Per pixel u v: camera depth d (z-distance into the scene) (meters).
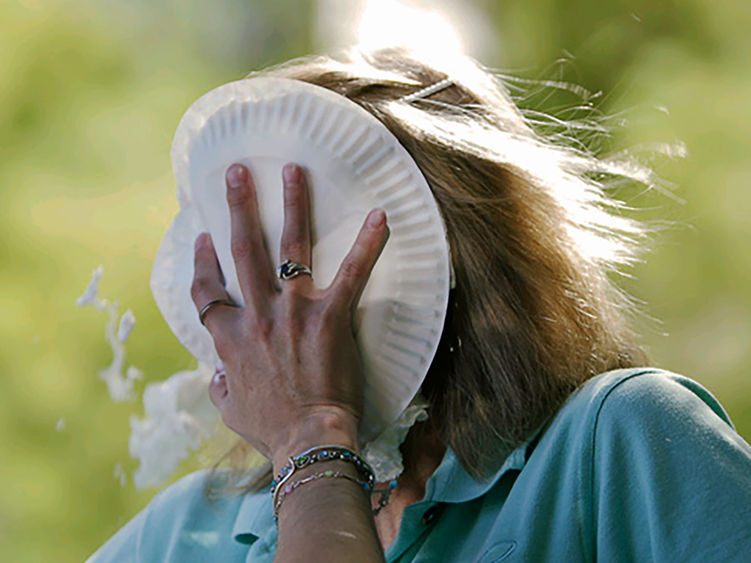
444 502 4.00
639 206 5.08
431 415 4.18
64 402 12.16
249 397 3.84
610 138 5.14
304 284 3.84
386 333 3.87
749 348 10.47
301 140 3.87
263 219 3.93
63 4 13.83
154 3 14.15
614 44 11.95
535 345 4.06
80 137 13.52
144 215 13.09
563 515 3.69
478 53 11.85
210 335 4.41
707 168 10.88
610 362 4.25
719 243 10.82
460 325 4.11
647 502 3.52
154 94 13.91
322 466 3.57
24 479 12.02
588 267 4.31
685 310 10.71
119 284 12.64
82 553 11.78
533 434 3.99
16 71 13.58
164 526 5.02
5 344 12.38
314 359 3.77
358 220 3.87
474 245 4.11
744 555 3.30
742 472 3.50
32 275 12.72
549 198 4.25
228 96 4.04
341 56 4.52
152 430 5.44
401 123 4.12
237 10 14.09
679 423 3.62
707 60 11.82
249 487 4.85
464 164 4.15
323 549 3.31
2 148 13.33
